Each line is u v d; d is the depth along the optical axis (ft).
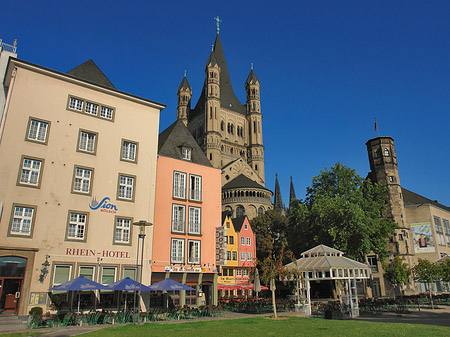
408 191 246.27
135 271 88.94
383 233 145.69
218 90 321.52
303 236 153.58
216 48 370.53
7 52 97.76
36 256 75.25
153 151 100.48
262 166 330.95
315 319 74.84
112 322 69.97
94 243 83.82
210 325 63.16
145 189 95.96
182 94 357.41
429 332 49.34
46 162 81.51
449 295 149.79
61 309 76.18
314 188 163.32
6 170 75.87
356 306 89.97
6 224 73.36
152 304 95.61
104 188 88.79
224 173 288.10
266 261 84.38
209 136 304.09
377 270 188.55
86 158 87.81
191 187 112.78
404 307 106.63
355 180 155.53
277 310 107.24
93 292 82.17
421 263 118.93
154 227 99.45
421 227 214.90
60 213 80.59
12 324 63.87
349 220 132.05
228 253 197.26
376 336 45.93
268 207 270.67
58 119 85.56
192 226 107.45
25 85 82.74
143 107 101.81
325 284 187.73
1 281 70.85
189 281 103.55
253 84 351.46
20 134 79.46
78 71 100.01
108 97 95.61
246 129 344.69
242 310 110.22
